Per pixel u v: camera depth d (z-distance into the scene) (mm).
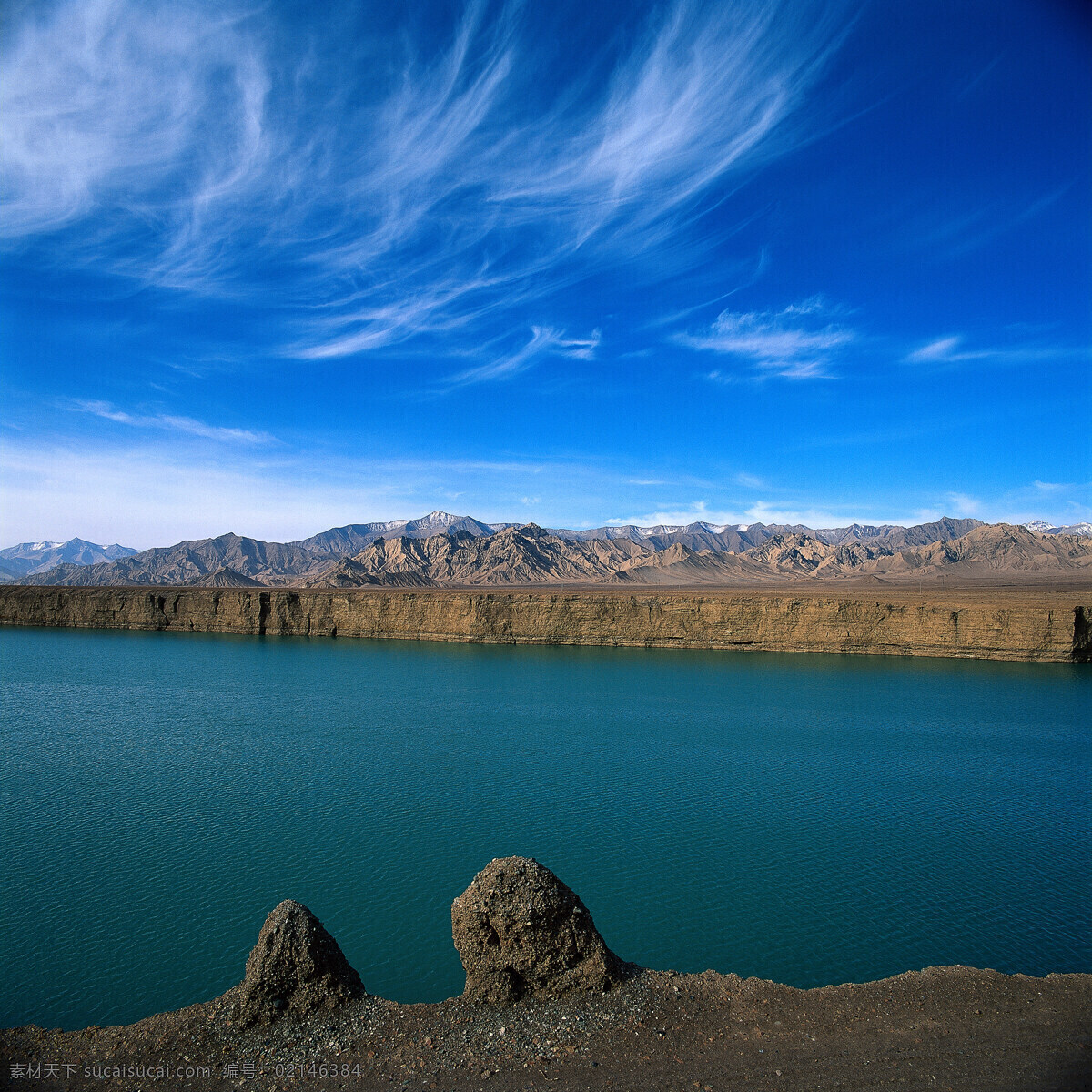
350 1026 11883
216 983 18156
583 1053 11062
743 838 27234
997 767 36906
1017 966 18719
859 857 25547
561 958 12633
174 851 26094
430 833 27781
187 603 108812
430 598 97938
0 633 104438
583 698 55594
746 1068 10625
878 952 19469
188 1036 11828
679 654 81125
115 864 25016
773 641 83250
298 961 12375
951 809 30516
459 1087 10336
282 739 42781
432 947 19688
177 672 68562
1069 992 12688
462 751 40031
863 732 44562
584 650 85312
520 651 84812
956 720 47875
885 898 22500
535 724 46688
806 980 18109
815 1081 10297
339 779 34719
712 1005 12352
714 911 21672
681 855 25609
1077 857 25625
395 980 18188
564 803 31297
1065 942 19984
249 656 80312
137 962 19062
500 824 28641
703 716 49062
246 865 24844
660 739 42781
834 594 106188
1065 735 43750
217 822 28953
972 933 20453
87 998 17531
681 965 18844
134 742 42125
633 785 33719
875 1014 12039
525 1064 10844
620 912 21609
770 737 43219
